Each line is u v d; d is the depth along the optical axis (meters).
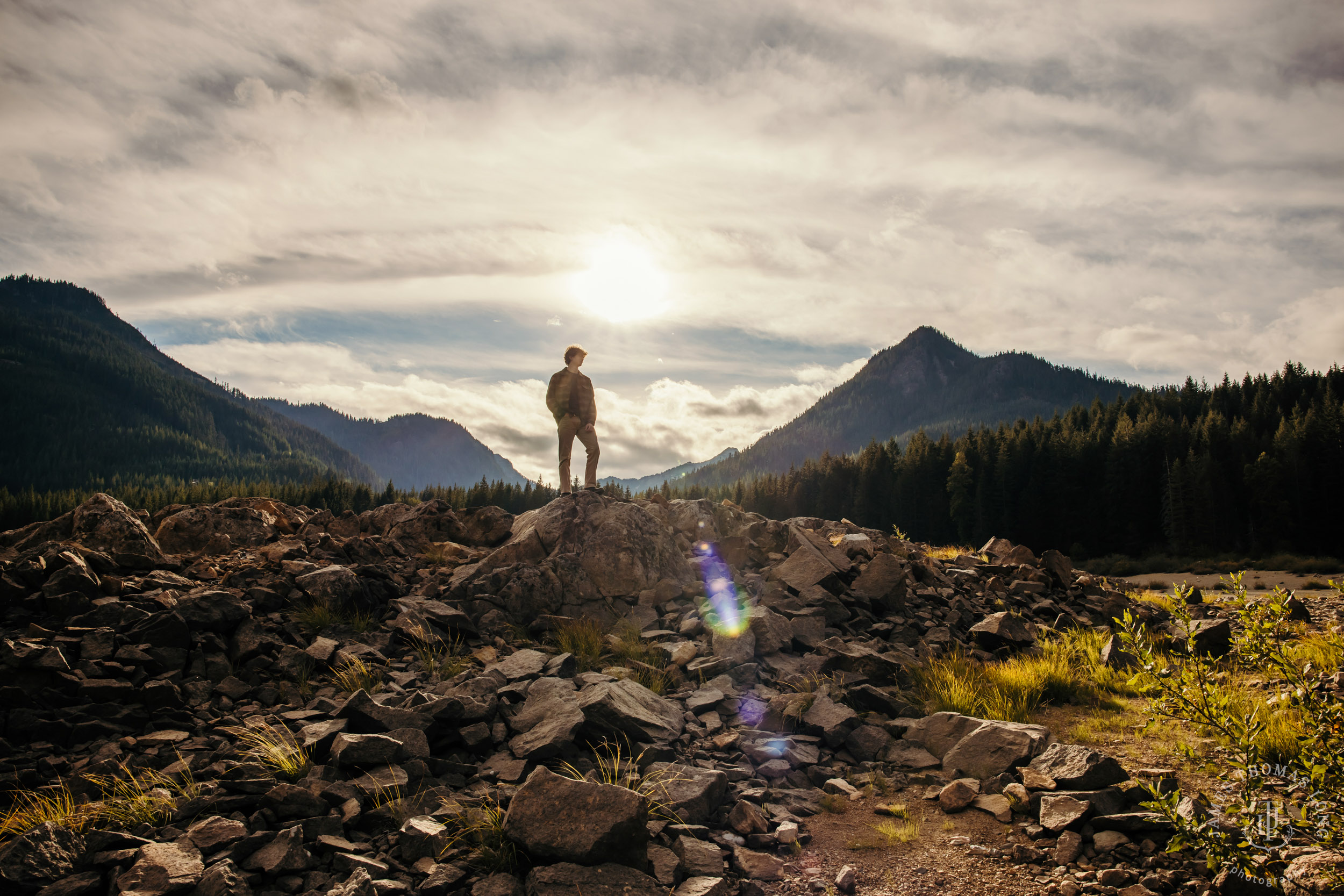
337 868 4.77
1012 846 5.64
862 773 7.28
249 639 8.00
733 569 12.87
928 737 7.78
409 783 5.86
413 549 12.98
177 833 4.99
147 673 7.22
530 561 11.75
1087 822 5.68
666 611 11.20
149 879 4.34
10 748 5.91
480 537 13.74
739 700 8.37
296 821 5.22
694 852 5.30
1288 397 100.19
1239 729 4.81
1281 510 64.75
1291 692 4.80
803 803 6.52
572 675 8.59
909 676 9.62
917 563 14.69
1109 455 77.69
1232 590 5.16
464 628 9.52
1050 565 16.39
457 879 4.74
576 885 4.66
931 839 5.87
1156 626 14.17
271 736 6.41
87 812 5.23
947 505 93.25
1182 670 5.01
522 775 6.20
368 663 8.24
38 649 6.65
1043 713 8.81
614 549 11.56
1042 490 81.81
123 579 8.83
